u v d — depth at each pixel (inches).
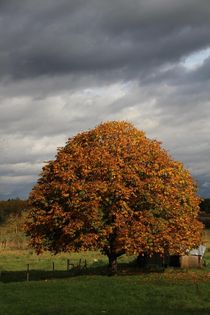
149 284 1477.6
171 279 1567.4
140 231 1589.6
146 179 1660.9
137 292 1362.0
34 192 1726.1
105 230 1577.3
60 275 1914.4
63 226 1632.6
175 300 1268.5
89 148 1729.8
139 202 1648.6
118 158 1672.0
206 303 1235.2
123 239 1578.5
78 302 1250.0
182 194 1717.5
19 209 5049.2
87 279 1608.0
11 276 1975.9
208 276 1636.3
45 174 1765.5
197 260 2055.9
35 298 1305.4
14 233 4055.1
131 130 1800.0
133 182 1648.6
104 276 1670.8
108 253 1749.5
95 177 1656.0
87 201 1605.6
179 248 1689.2
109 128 1776.6
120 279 1581.0
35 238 1702.8
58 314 1107.9
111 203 1614.2
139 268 1998.0
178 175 1736.0
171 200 1681.8
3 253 3203.7
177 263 2059.5
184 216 1705.2
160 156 1736.0
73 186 1612.9
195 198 1770.4
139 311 1131.9
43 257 2938.0
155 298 1289.4
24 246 3560.5
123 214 1606.8
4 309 1169.4
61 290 1409.9
